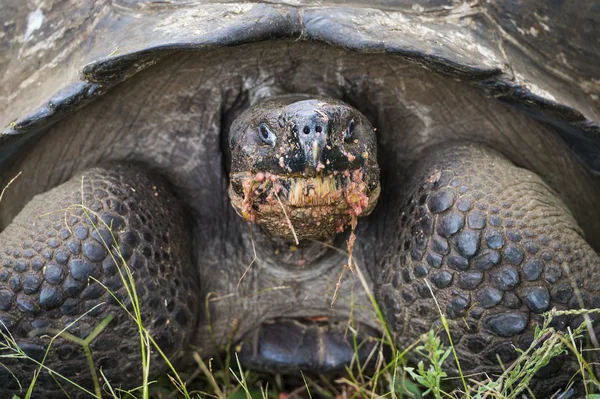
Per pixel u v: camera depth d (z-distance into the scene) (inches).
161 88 104.7
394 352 100.2
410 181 106.6
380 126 110.8
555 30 106.3
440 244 94.7
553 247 92.4
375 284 108.6
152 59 93.8
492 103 107.0
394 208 108.9
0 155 103.5
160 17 97.4
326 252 110.7
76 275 92.2
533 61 103.0
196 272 109.7
